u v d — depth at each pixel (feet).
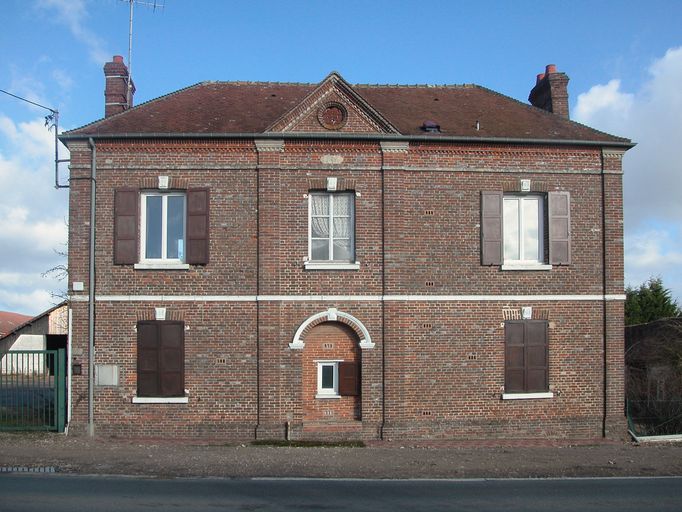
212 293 57.26
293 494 36.04
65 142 57.77
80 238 57.47
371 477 41.75
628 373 67.05
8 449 49.06
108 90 67.46
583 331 60.08
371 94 70.59
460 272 58.95
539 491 37.76
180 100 66.28
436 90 73.31
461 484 39.75
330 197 59.16
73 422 56.24
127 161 57.93
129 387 56.65
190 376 56.90
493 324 59.11
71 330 56.80
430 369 58.08
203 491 36.52
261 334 56.90
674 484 40.34
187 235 57.52
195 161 57.98
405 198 58.75
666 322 71.51
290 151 58.34
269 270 57.31
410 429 57.31
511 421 58.70
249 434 56.39
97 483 38.50
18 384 57.72
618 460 48.32
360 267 58.03
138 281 57.26
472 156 59.72
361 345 57.52
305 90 70.95
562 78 70.03
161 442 54.03
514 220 60.85
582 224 60.75
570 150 60.85
